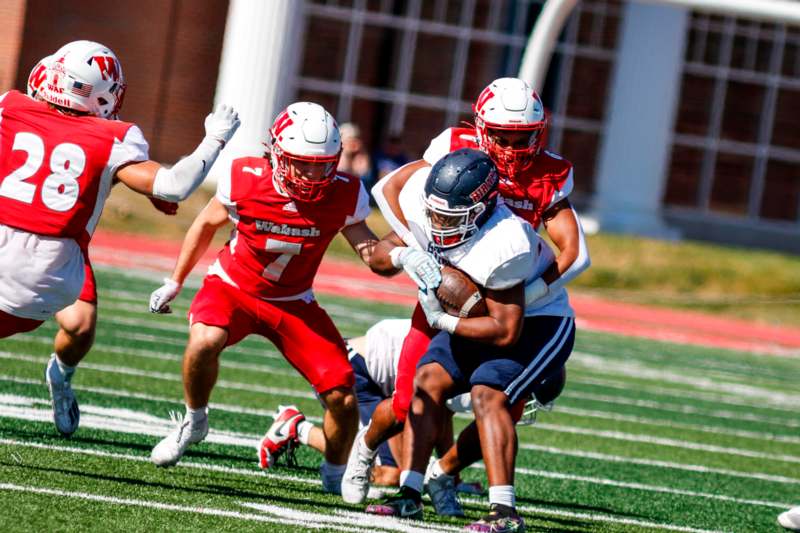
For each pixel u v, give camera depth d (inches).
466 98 3075.8
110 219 2383.1
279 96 2851.9
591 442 1033.5
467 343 639.1
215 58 3026.6
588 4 3031.5
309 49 3016.7
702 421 1243.2
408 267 621.6
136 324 1355.8
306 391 1099.9
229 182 653.9
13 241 617.3
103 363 1075.3
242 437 851.4
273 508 633.6
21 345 1101.1
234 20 2859.3
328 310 1697.8
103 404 890.7
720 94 3176.7
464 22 3065.9
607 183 2989.7
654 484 880.3
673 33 2987.2
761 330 2330.2
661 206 3154.5
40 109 626.2
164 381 1027.3
